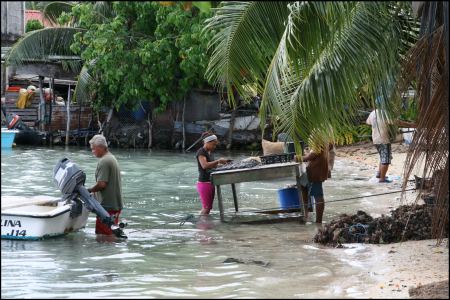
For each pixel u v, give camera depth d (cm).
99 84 3469
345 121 1201
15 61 3481
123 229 1516
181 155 3203
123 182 2275
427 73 1126
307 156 1580
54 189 2083
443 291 914
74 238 1409
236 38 1147
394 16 1166
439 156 1120
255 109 3459
